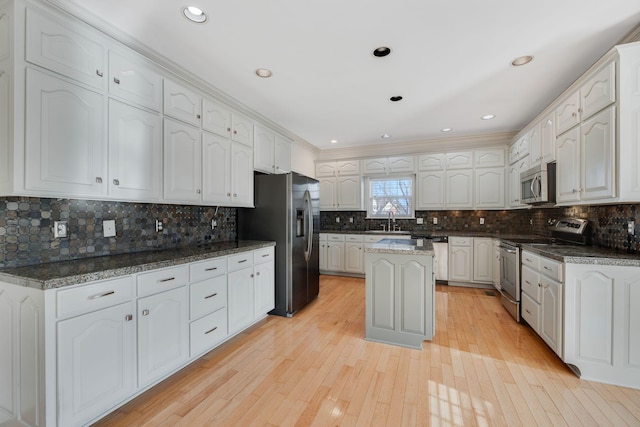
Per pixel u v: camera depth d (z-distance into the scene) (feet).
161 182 7.23
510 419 5.41
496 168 14.94
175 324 6.65
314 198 12.73
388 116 12.57
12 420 4.89
